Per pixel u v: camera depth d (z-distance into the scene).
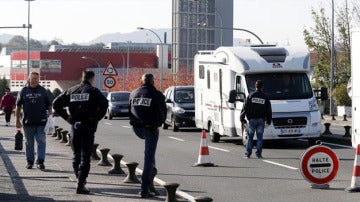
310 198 23.98
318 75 107.88
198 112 53.88
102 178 28.00
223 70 47.50
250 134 38.00
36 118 30.36
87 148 23.94
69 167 31.34
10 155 37.00
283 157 38.25
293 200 23.61
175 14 171.88
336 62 107.19
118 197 23.12
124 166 32.72
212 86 50.12
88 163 23.83
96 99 24.06
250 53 45.72
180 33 172.25
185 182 28.41
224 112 47.44
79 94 24.06
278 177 29.66
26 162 32.69
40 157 30.59
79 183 23.70
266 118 38.03
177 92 64.56
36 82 30.47
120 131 64.56
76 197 22.86
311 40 108.38
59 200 22.14
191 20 172.12
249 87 44.75
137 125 23.30
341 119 87.44
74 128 24.05
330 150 26.31
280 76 45.25
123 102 93.12
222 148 44.44
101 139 53.78
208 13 172.25
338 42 107.44
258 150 38.06
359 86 31.17
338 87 104.00
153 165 23.81
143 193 23.19
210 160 36.88
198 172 31.70
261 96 37.97
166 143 48.56
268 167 33.41
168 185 21.41
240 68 45.06
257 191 25.81
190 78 156.62
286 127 44.19
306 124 44.34
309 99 44.84
